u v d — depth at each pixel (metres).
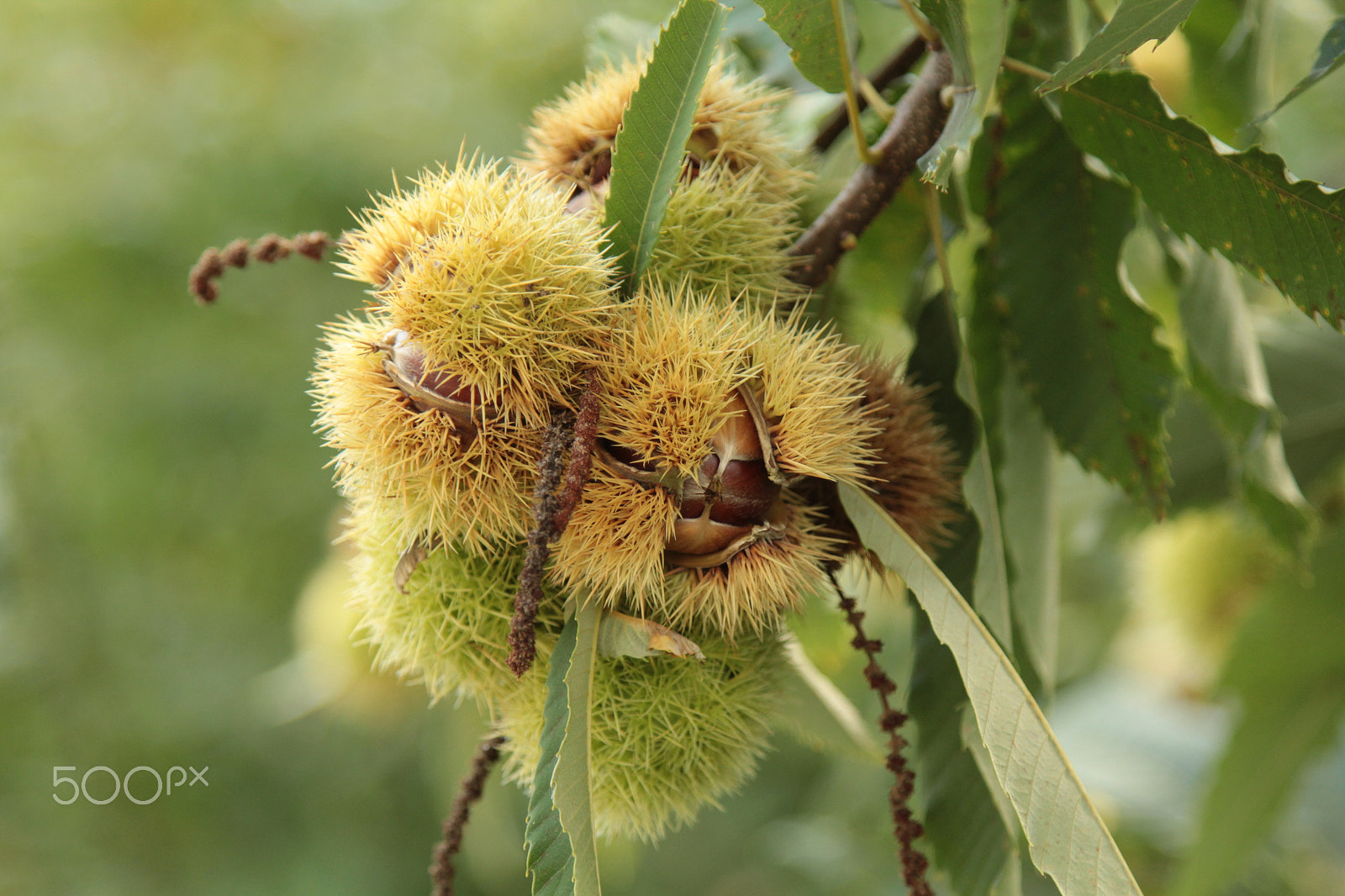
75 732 2.58
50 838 2.51
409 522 0.86
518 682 0.87
